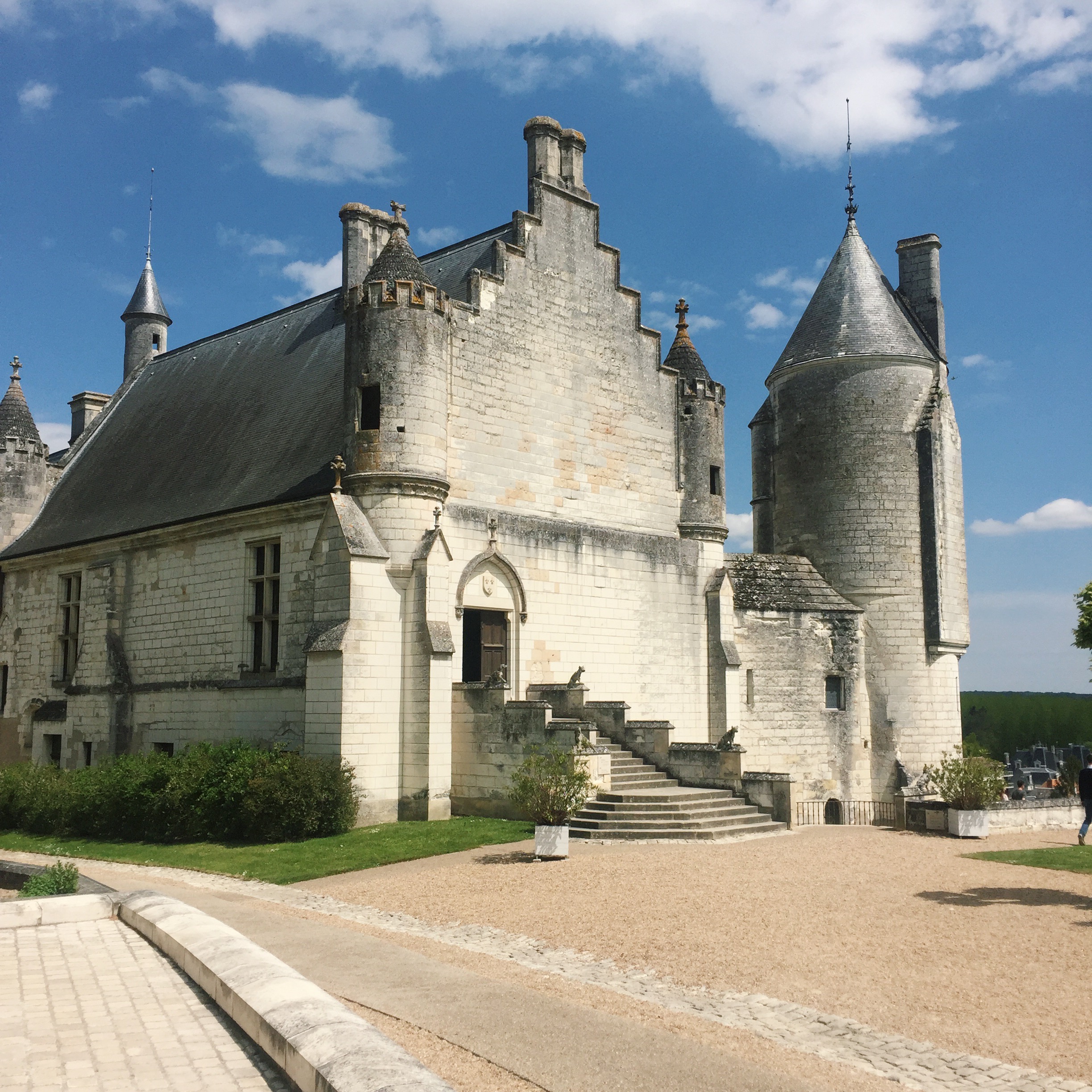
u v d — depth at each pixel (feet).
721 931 40.88
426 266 104.53
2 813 85.61
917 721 106.01
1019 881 51.06
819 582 109.09
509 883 51.90
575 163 96.02
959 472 114.62
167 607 95.86
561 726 72.90
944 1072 26.30
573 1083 23.97
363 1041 21.33
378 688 74.13
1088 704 268.82
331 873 57.72
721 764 78.48
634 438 98.17
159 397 124.77
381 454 76.84
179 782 72.18
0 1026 26.40
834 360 111.65
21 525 121.60
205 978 29.30
